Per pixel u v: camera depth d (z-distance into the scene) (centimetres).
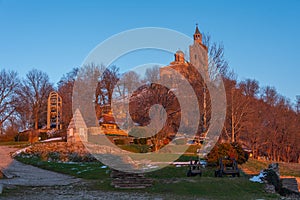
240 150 1953
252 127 3794
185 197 1170
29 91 5581
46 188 1345
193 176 1555
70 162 2264
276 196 1268
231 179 1446
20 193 1227
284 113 4628
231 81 3053
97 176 1667
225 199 1158
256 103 4281
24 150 3098
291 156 4553
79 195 1189
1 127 5238
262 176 1413
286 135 4456
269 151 4459
